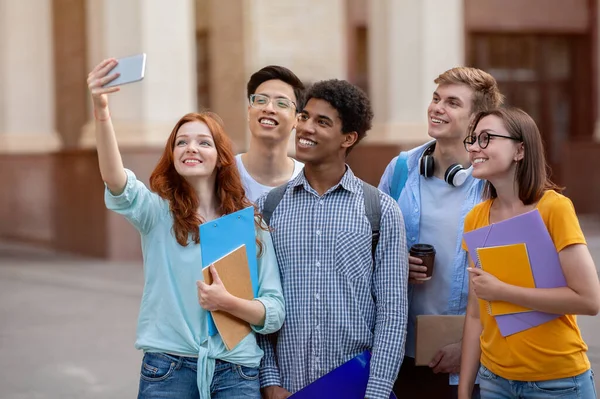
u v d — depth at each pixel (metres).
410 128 12.52
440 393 3.56
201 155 3.02
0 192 14.17
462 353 3.18
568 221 2.84
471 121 3.27
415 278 3.35
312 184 3.18
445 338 3.37
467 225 3.14
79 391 5.74
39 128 14.30
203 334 2.98
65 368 6.32
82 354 6.73
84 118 14.34
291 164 4.07
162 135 11.00
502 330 2.93
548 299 2.82
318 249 3.07
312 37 14.01
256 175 4.00
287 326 3.09
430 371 3.56
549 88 17.45
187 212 3.01
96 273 10.58
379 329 3.04
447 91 3.44
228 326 2.96
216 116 3.15
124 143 10.87
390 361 3.00
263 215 3.20
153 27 10.95
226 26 13.90
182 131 3.06
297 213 3.13
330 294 3.05
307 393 3.03
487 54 17.16
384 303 3.06
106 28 10.88
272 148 3.96
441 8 12.54
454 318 3.37
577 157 16.42
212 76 14.16
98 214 11.73
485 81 3.43
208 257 2.96
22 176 14.21
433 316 3.38
